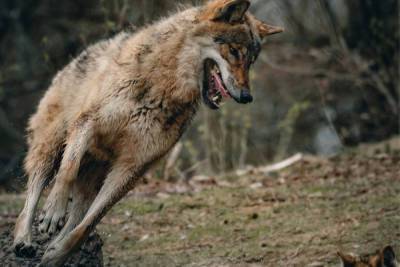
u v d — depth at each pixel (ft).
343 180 74.64
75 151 48.49
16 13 132.67
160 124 49.29
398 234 60.90
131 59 49.57
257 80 120.98
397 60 110.01
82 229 48.47
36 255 51.39
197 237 63.52
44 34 127.65
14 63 128.06
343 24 119.55
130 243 62.95
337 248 59.21
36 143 51.96
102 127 49.01
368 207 66.80
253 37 51.11
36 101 122.52
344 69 117.70
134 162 49.21
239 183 75.97
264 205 69.10
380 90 110.63
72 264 51.88
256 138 115.03
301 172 79.05
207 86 50.57
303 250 59.47
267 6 124.57
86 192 51.31
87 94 50.21
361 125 113.80
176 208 69.10
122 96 48.93
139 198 71.46
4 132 121.80
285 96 119.44
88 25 114.93
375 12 114.11
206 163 91.81
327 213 66.18
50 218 47.93
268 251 59.88
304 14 122.72
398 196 68.90
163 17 52.75
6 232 54.08
